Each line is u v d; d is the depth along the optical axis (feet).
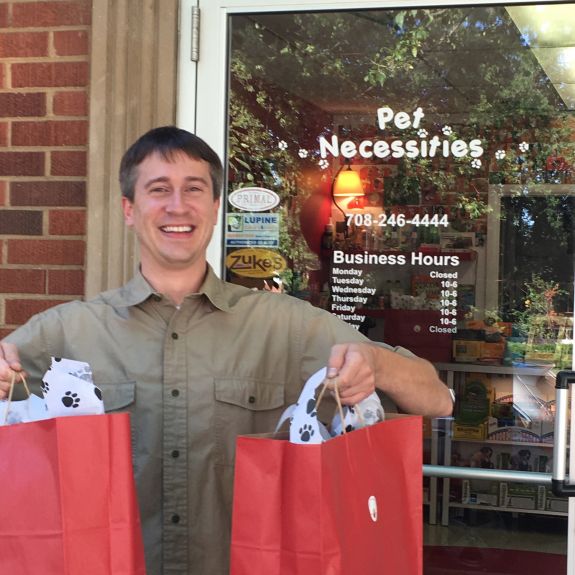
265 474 3.63
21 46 8.66
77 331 4.99
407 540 4.11
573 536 8.42
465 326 8.71
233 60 8.87
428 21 8.68
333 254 8.89
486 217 8.66
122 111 8.45
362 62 8.81
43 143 8.60
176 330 4.92
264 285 8.95
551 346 8.56
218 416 4.85
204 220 4.87
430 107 8.75
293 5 8.71
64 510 3.62
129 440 3.78
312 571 3.49
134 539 3.75
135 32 8.50
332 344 5.12
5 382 4.25
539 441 8.61
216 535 4.79
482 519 8.74
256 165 8.93
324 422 4.64
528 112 8.58
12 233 8.64
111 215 8.41
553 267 8.55
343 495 3.66
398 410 5.29
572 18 8.42
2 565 3.67
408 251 8.79
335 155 8.88
